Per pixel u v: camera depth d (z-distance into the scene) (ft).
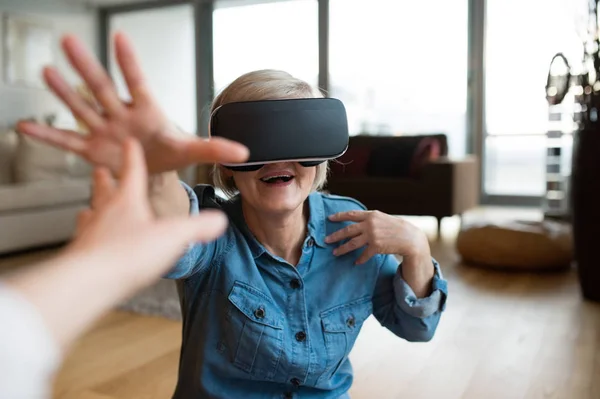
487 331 6.75
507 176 19.20
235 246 3.00
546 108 17.12
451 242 12.73
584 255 7.89
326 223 3.21
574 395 5.07
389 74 19.77
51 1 21.39
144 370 5.73
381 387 5.31
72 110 1.49
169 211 2.09
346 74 20.24
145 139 1.51
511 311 7.52
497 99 18.78
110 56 23.52
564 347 6.20
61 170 13.67
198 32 21.84
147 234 1.05
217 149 1.43
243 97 2.76
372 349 6.23
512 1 18.06
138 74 1.48
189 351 3.14
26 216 11.53
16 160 13.25
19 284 0.91
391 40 19.60
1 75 19.47
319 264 3.14
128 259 1.01
